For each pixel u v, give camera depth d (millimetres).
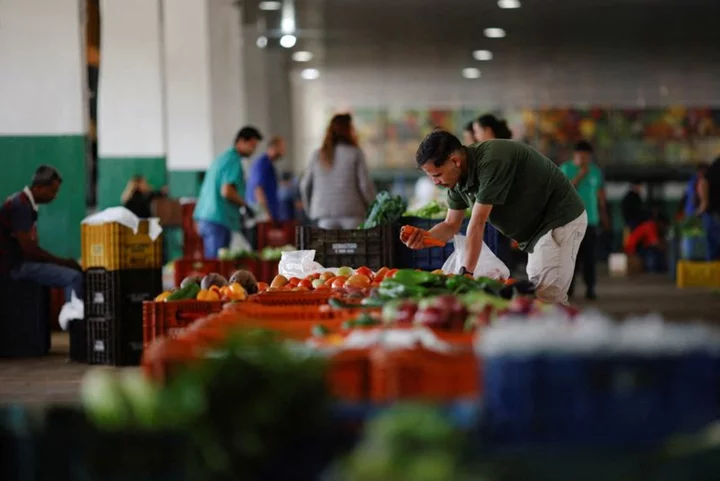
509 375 4191
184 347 5109
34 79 18328
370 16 39188
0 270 15164
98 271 14000
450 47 47375
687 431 4219
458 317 6059
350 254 13516
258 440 4094
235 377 4137
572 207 9844
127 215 13867
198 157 30484
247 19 39781
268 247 22016
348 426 4316
